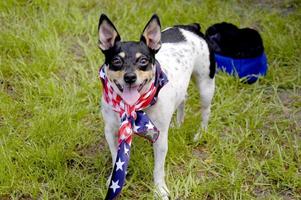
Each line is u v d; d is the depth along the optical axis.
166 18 2.41
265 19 2.48
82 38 2.34
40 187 1.64
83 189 1.63
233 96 2.03
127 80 1.39
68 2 2.53
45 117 1.85
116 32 1.44
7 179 1.63
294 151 1.79
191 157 1.76
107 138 1.57
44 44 2.20
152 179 1.67
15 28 2.33
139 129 1.48
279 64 2.22
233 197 1.62
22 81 2.03
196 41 1.73
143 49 1.43
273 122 1.93
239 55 2.11
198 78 1.77
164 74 1.48
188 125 1.86
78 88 2.02
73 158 1.74
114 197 1.47
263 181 1.68
